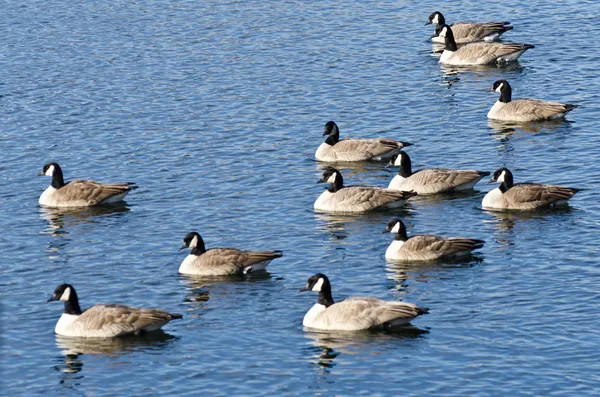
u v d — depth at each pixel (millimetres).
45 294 46750
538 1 91000
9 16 91312
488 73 76000
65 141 66062
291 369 40094
